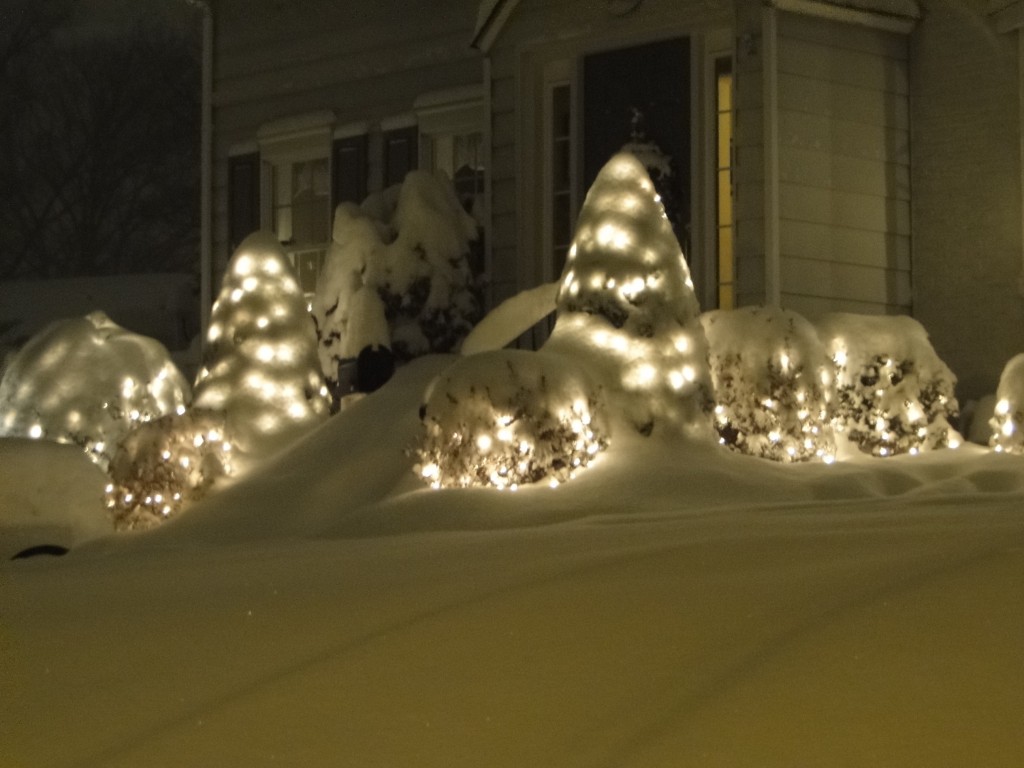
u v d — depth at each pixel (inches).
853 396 531.5
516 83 632.4
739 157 570.9
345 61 738.2
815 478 451.2
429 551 308.5
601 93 613.0
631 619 201.5
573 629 199.9
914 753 145.7
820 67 582.6
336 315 626.2
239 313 552.1
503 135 636.1
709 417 481.4
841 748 148.3
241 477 502.9
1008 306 577.3
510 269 628.4
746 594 208.5
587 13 616.7
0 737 181.2
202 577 298.4
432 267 618.2
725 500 422.3
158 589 282.4
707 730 155.5
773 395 495.2
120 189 1503.4
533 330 613.0
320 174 753.6
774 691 163.8
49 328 613.9
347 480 479.5
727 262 593.6
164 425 487.5
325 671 192.2
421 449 455.8
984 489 451.2
